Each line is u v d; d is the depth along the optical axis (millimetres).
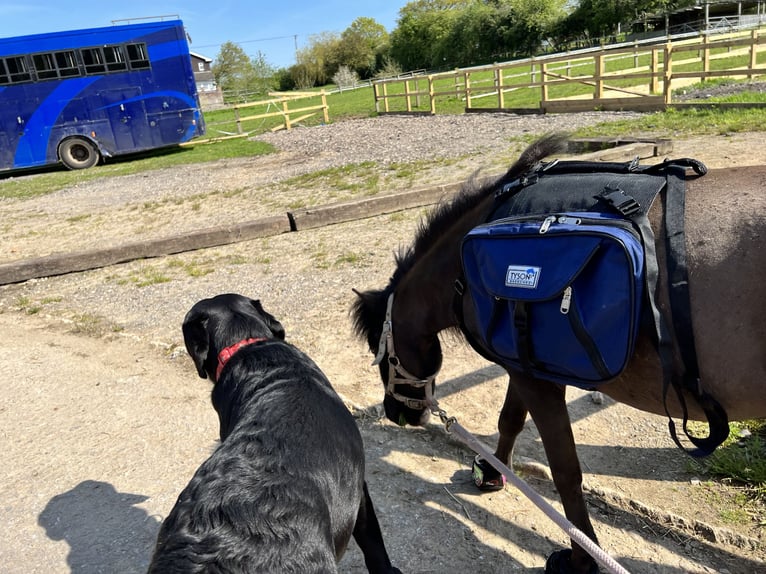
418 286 2949
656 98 15406
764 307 1951
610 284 2068
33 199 15984
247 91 73688
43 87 21094
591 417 4109
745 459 3406
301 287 6789
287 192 12320
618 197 2195
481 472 3486
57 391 5121
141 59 21609
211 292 7035
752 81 18016
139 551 3316
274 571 1748
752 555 2891
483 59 69500
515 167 2699
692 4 50844
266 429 2264
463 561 3064
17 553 3377
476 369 4809
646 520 3168
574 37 61750
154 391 4977
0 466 4160
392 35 86812
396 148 15789
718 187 2172
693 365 2074
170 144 22672
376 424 4266
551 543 3135
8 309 7293
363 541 2695
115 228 11258
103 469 4039
